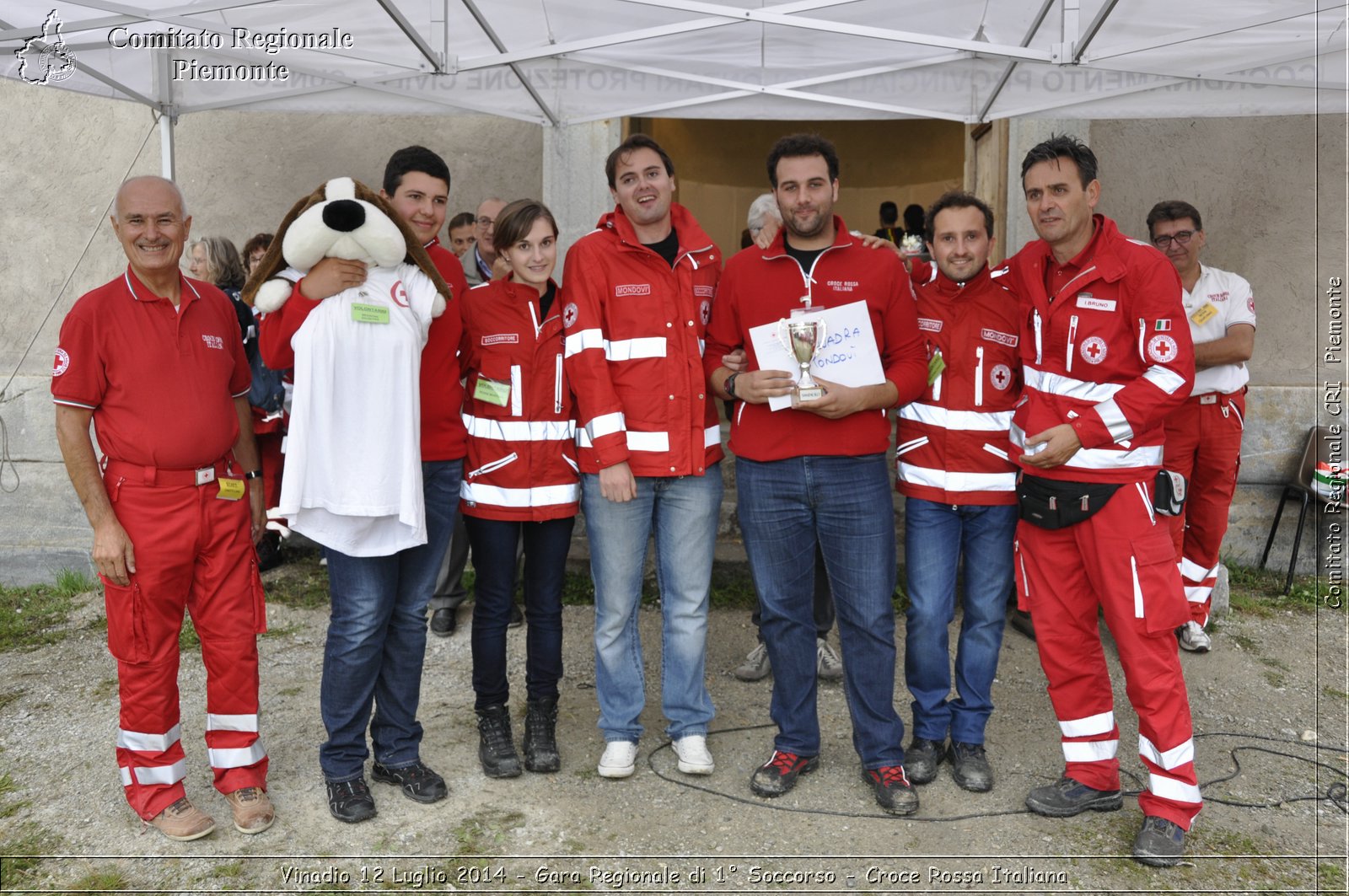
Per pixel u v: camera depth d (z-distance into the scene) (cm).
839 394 318
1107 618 316
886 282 333
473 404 360
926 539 353
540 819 330
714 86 514
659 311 338
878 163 1217
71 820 330
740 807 339
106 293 302
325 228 291
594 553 350
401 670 341
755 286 338
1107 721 334
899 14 429
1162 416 303
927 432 350
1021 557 338
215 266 543
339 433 303
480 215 541
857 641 338
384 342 305
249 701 326
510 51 462
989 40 458
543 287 356
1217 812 339
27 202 638
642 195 333
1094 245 312
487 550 358
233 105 510
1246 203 603
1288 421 601
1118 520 309
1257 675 463
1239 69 427
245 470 351
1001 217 623
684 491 347
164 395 303
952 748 362
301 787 350
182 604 318
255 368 541
